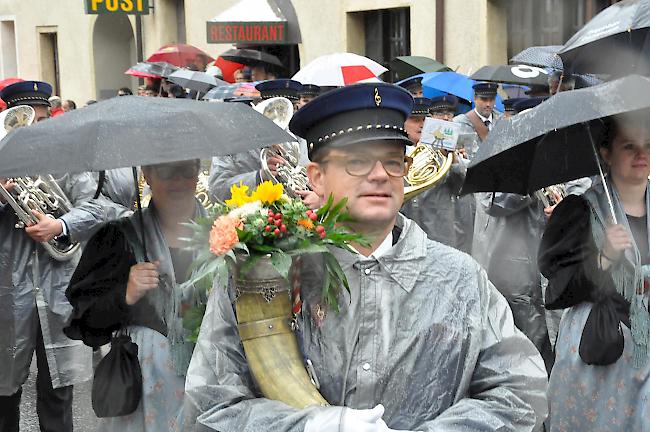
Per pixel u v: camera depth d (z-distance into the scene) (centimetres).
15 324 637
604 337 472
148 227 450
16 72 2900
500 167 479
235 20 1727
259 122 422
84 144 395
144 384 445
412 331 315
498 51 1483
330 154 323
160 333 447
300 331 317
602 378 484
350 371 313
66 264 646
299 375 312
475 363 319
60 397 660
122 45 2595
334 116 321
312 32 1823
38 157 398
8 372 638
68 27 2648
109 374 444
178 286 441
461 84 1152
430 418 313
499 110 1108
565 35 1364
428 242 327
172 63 1822
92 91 2589
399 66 1349
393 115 323
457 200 833
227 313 321
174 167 443
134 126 398
